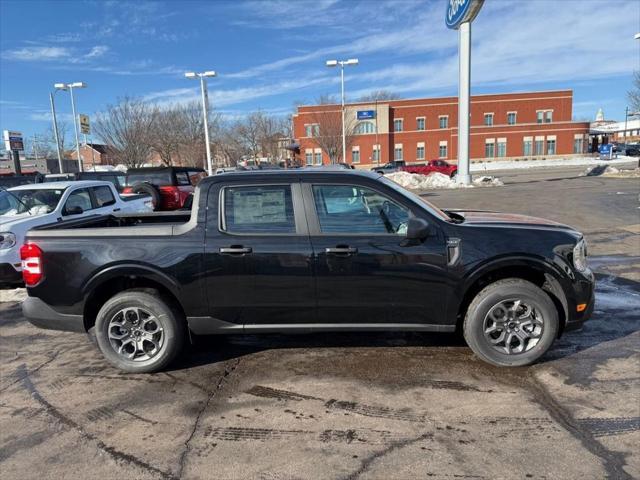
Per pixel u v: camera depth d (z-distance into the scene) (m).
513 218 4.40
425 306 3.90
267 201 3.98
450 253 3.84
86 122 35.50
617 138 108.88
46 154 64.19
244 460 2.82
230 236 3.93
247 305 3.95
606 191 18.66
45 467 2.81
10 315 5.89
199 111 46.53
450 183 26.38
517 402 3.38
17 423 3.32
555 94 61.00
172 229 4.00
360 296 3.89
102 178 15.94
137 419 3.33
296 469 2.72
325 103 57.88
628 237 9.54
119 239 3.97
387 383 3.73
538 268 3.82
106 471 2.75
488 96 61.31
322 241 3.88
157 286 4.15
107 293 4.24
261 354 4.39
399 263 3.84
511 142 61.44
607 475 2.57
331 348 4.47
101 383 3.92
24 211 7.88
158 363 4.03
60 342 4.93
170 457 2.87
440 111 61.91
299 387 3.72
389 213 3.95
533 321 3.89
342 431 3.09
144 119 39.88
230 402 3.53
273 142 63.06
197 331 4.02
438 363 4.07
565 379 3.70
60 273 3.99
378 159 62.12
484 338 3.90
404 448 2.88
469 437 2.97
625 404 3.30
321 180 3.98
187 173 15.14
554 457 2.74
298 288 3.90
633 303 5.54
